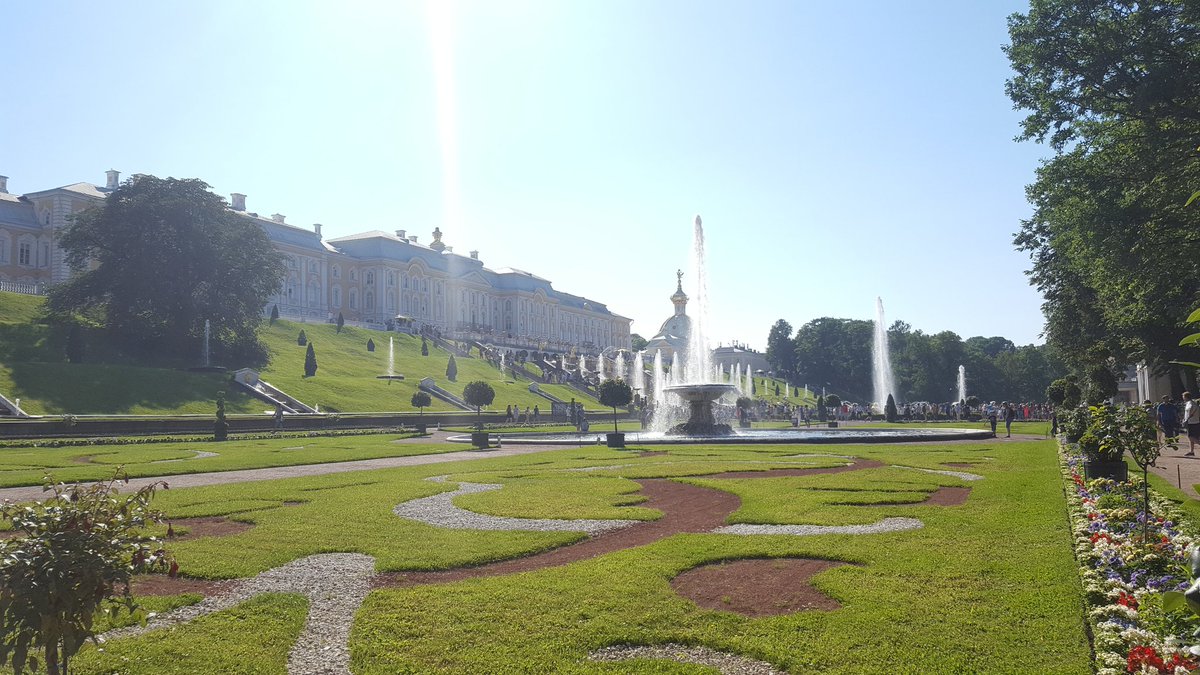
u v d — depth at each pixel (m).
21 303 73.25
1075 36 28.27
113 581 5.61
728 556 10.80
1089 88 28.62
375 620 8.07
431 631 7.73
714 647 7.30
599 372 119.94
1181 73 25.80
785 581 9.58
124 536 5.90
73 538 5.46
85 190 106.00
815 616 7.98
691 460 26.62
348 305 144.38
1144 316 33.22
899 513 14.27
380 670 6.76
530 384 92.81
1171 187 27.11
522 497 17.08
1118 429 13.53
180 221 70.19
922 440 35.78
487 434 36.19
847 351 154.50
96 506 5.79
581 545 12.16
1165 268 28.33
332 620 8.30
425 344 103.81
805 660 6.81
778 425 68.19
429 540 12.20
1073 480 17.39
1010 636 7.24
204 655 7.16
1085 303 48.97
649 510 15.15
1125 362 46.28
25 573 5.24
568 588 9.12
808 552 10.87
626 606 8.40
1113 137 30.44
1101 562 9.42
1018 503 14.93
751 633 7.57
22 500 17.39
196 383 60.31
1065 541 11.14
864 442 35.06
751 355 183.62
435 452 33.53
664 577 9.65
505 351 128.62
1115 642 6.68
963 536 11.78
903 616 7.88
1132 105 28.11
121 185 71.75
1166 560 9.11
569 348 170.50
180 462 27.11
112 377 56.41
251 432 48.06
